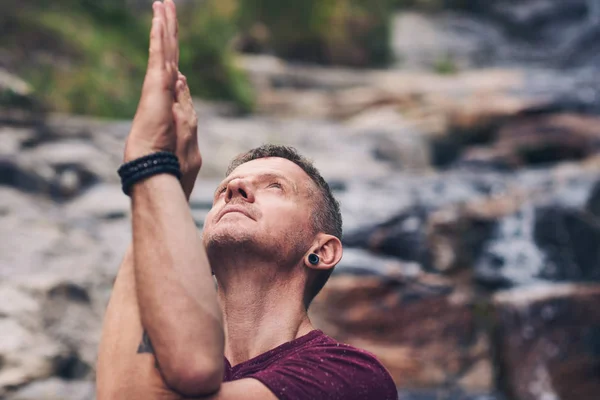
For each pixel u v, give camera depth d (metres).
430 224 6.80
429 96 11.78
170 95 1.36
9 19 8.45
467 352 5.82
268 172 1.57
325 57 14.70
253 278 1.53
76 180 6.38
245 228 1.50
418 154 9.86
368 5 15.24
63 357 4.17
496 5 19.95
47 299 4.45
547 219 7.06
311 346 1.47
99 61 8.80
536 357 5.95
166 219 1.28
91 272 4.99
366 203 6.96
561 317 6.06
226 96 10.65
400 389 5.63
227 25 11.24
